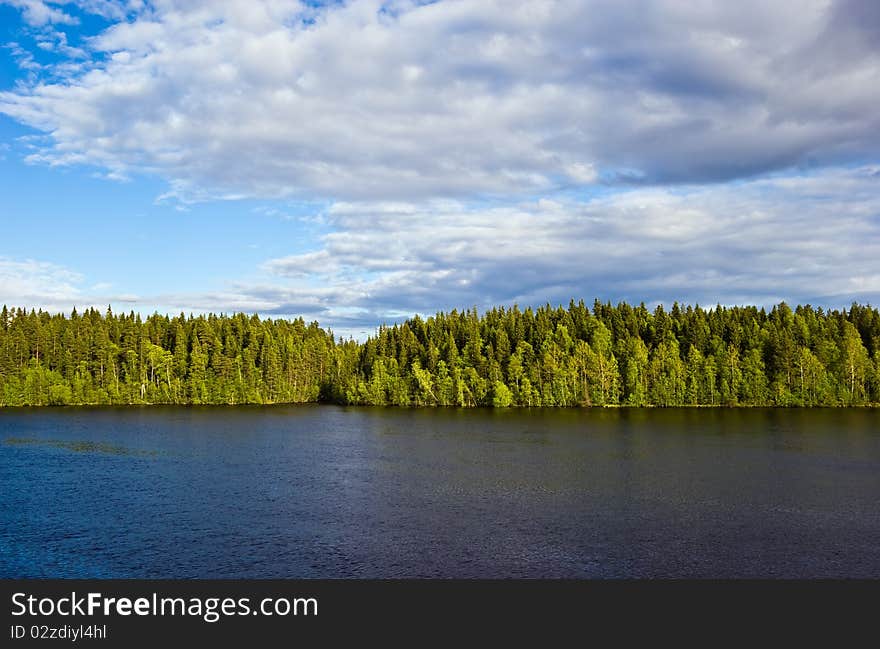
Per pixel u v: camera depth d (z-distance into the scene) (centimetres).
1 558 4262
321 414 15288
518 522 4941
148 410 16738
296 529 4816
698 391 16325
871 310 18538
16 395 17688
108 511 5381
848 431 10694
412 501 5656
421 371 17738
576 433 10731
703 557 4184
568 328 19012
